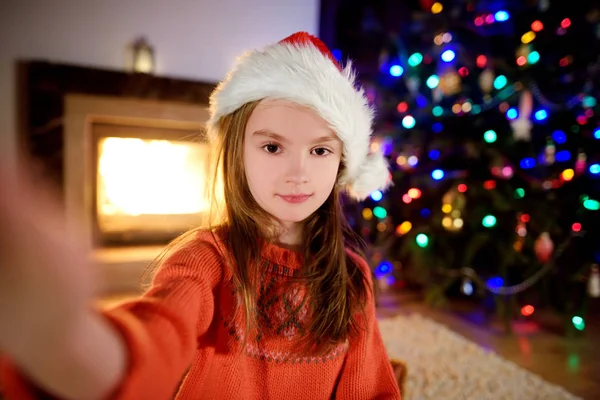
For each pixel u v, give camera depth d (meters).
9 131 1.68
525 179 1.56
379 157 0.61
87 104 1.73
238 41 2.00
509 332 1.54
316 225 0.56
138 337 0.25
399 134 1.83
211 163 0.57
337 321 0.52
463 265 1.64
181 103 1.87
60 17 1.72
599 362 1.35
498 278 1.53
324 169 0.48
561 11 1.58
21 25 1.68
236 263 0.48
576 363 1.34
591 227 1.44
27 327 0.18
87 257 0.21
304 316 0.51
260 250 0.51
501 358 1.32
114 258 1.79
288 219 0.48
